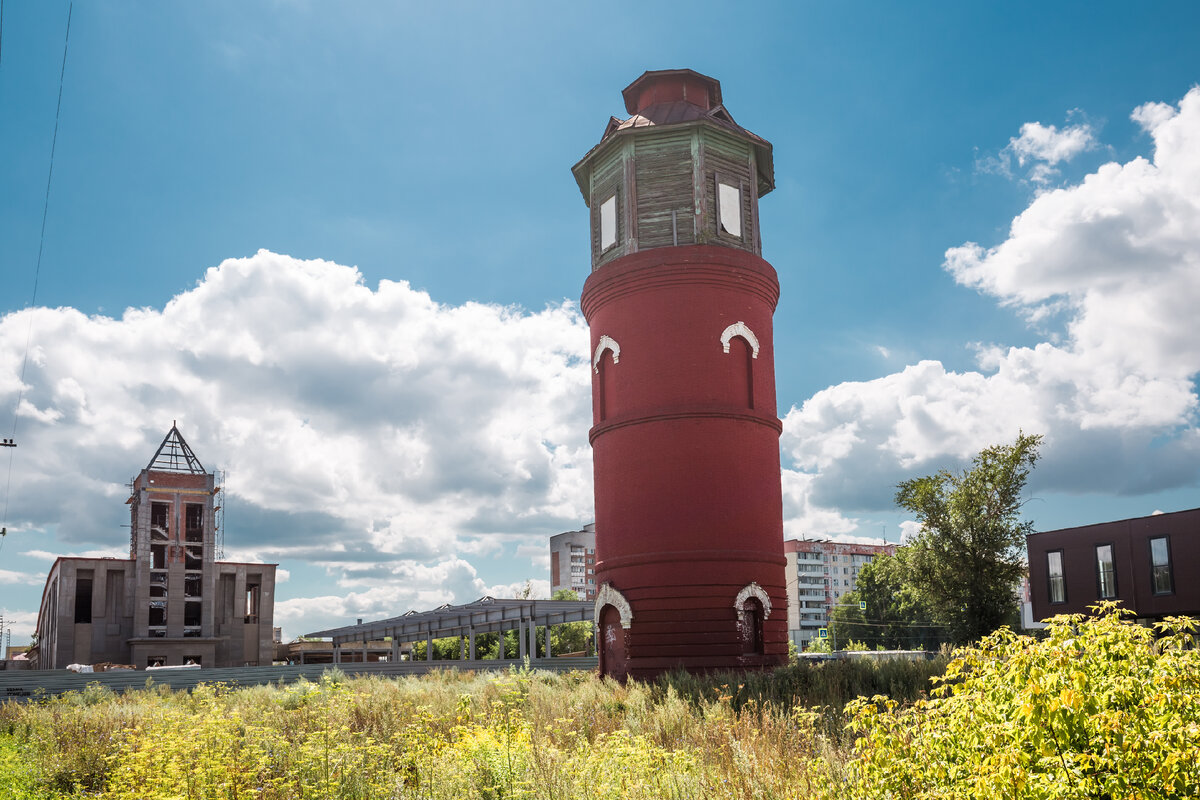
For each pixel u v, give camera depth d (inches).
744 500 1113.4
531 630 1867.6
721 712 660.7
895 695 767.1
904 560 1696.6
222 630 3380.9
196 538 3452.3
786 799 373.4
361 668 1574.8
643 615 1084.5
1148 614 1534.2
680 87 1261.1
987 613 1609.3
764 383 1174.3
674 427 1114.1
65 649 3073.3
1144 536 1557.6
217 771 473.1
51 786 586.6
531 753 470.6
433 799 436.1
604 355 1199.6
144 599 3189.0
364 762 509.7
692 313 1135.6
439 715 708.0
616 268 1162.0
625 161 1183.6
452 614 2128.4
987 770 241.8
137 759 500.4
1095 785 230.4
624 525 1123.9
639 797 404.5
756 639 1101.7
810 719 537.0
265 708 875.4
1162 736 226.7
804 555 5787.4
